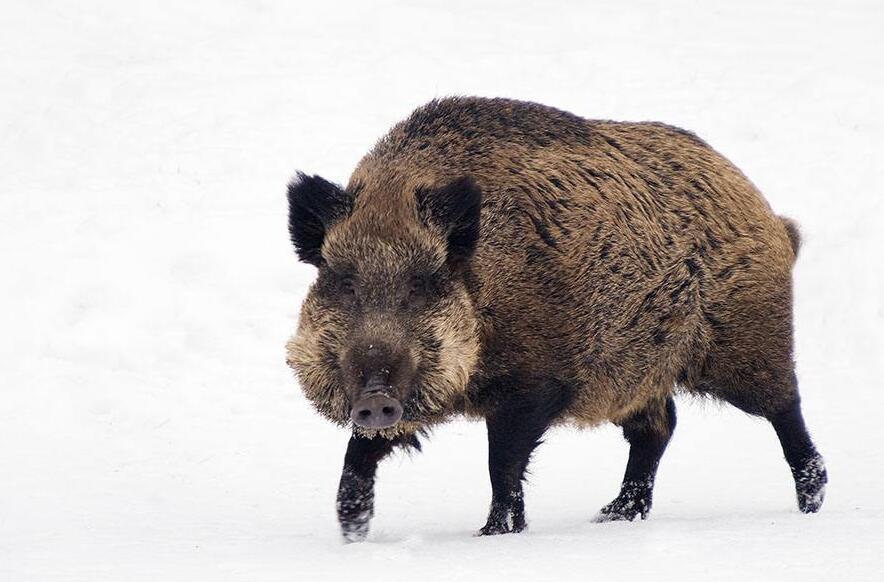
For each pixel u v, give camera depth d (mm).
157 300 39188
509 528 22125
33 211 45031
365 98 55812
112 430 32125
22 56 60156
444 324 20484
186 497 26875
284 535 22656
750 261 25031
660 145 25016
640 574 16859
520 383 22141
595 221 23047
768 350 25312
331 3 68375
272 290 40281
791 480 28156
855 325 39281
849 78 58344
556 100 56312
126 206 45625
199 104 54906
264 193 47188
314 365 20719
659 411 25703
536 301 22094
